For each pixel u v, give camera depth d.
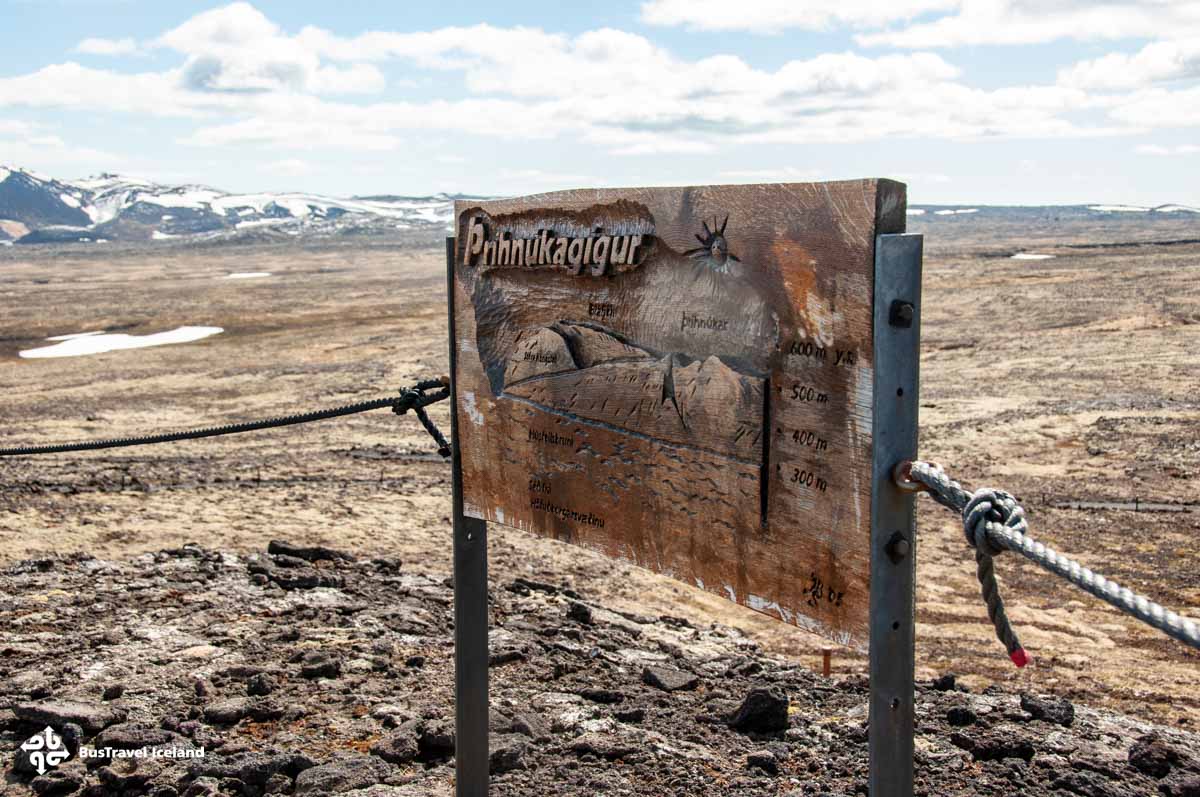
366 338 60.41
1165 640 14.39
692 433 3.37
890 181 2.63
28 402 40.47
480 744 4.58
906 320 2.60
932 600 16.39
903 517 2.70
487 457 4.39
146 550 17.28
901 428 2.66
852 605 2.85
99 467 25.98
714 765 5.73
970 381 40.19
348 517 20.30
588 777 5.46
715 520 3.31
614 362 3.67
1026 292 69.81
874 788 2.75
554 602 11.31
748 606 3.23
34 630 8.24
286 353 54.72
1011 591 16.83
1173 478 24.78
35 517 19.47
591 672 7.66
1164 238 194.38
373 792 5.13
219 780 5.40
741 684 7.68
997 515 2.26
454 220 4.43
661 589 16.12
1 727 6.18
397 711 6.36
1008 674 12.95
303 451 28.66
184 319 78.00
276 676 7.07
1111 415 32.00
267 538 18.44
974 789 5.50
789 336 2.97
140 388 43.62
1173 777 5.58
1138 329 50.94
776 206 2.96
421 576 11.39
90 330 73.44
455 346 4.50
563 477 3.98
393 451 28.39
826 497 2.89
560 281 3.88
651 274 3.48
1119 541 19.72
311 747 5.88
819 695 7.50
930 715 6.85
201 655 7.55
